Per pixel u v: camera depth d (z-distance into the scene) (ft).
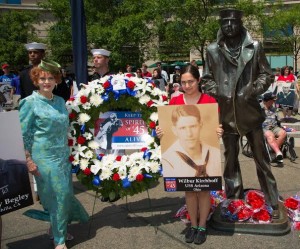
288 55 111.04
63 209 11.85
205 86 13.11
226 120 12.94
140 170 13.42
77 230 13.80
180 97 12.57
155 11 70.08
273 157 21.62
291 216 13.71
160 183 18.93
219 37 12.68
